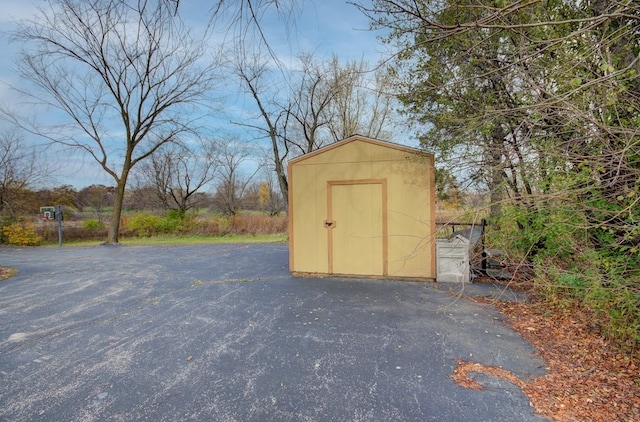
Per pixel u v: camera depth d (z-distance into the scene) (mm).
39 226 16500
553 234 4328
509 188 4777
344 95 15516
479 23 2334
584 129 3266
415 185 6031
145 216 18328
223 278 6773
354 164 6379
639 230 2936
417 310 4457
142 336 3719
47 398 2494
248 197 25453
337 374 2789
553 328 3684
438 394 2457
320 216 6609
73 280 6922
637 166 3047
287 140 16547
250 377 2766
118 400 2453
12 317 4480
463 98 5473
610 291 3256
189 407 2354
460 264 5895
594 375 2660
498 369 2820
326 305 4758
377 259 6289
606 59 3018
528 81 3584
